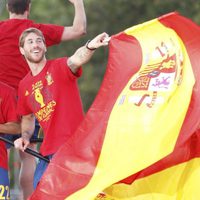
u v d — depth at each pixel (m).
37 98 16.61
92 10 65.31
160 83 15.33
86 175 15.21
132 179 15.59
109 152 15.20
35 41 16.56
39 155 16.67
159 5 65.25
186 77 15.18
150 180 15.54
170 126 15.01
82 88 61.84
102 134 15.35
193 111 14.97
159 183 15.49
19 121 17.31
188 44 15.35
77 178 15.24
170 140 14.94
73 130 16.38
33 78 16.66
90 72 62.47
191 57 15.27
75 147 15.41
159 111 15.15
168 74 15.34
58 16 66.00
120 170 14.99
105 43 15.95
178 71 15.27
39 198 15.33
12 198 24.45
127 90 15.48
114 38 15.70
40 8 66.38
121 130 15.25
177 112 15.05
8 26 18.61
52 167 15.39
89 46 16.05
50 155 16.48
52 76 16.48
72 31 18.72
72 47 62.38
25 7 18.72
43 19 65.94
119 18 65.56
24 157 18.80
